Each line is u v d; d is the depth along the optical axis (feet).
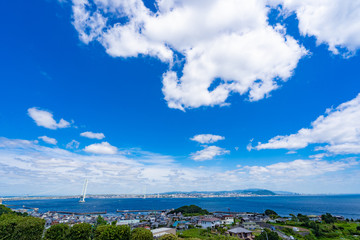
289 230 323.37
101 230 200.03
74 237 196.03
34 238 189.26
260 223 402.52
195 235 293.64
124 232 201.05
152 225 458.50
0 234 179.83
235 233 290.97
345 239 284.61
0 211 428.15
